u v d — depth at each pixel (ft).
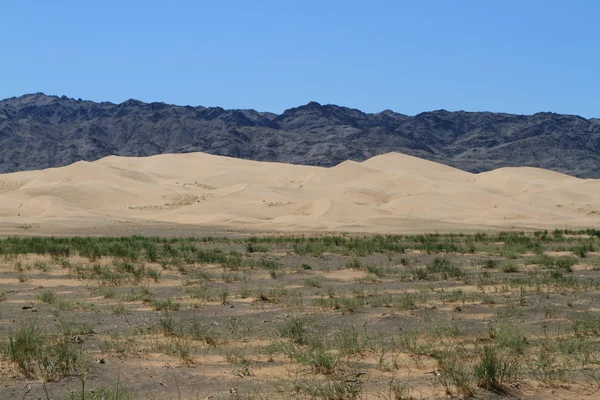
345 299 57.11
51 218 231.91
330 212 254.27
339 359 35.14
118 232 187.42
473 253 111.65
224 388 30.53
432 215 283.38
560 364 34.81
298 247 118.01
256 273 81.97
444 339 42.14
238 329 45.29
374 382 31.40
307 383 30.99
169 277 77.46
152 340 41.04
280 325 46.83
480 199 319.06
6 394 28.89
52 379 31.27
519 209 289.33
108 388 29.86
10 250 106.01
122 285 70.13
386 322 48.65
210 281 74.02
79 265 87.66
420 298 58.85
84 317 49.90
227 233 188.65
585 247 116.78
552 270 82.43
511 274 79.77
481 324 47.52
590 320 47.06
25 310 53.01
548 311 52.54
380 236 159.63
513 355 36.22
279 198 315.58
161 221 238.68
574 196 364.79
